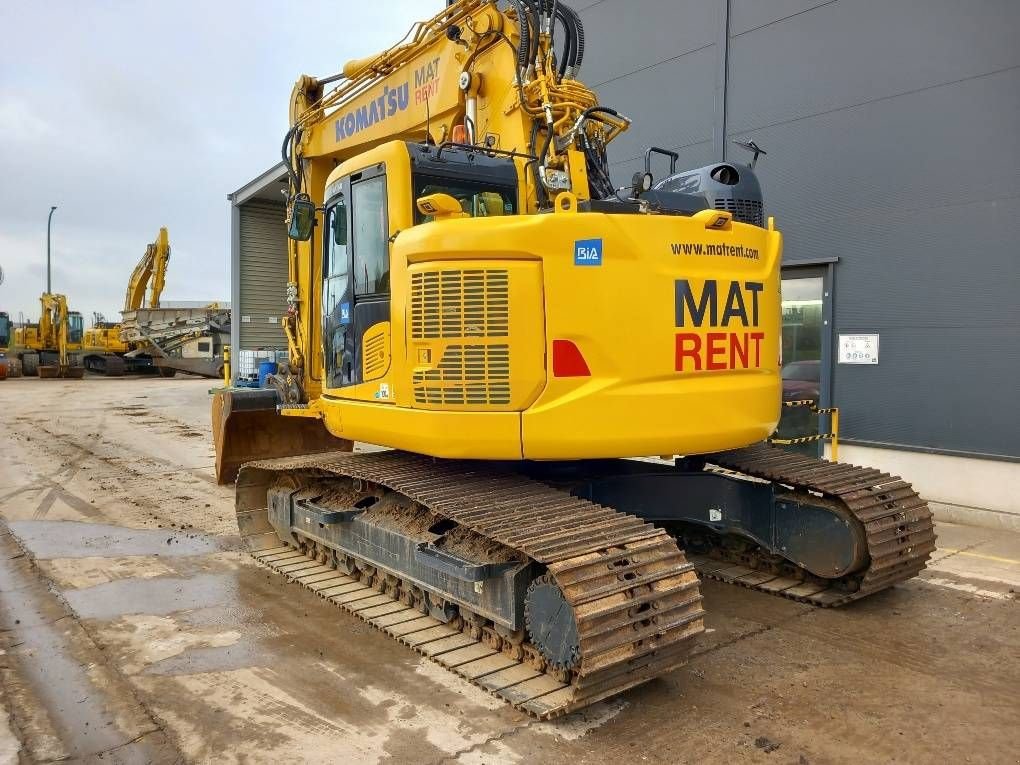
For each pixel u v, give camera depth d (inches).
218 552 244.8
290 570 219.1
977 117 271.9
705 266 158.6
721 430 160.4
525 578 149.6
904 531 191.5
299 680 154.7
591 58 409.1
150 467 398.9
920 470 291.3
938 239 283.6
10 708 143.5
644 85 383.6
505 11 210.5
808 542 196.2
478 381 154.0
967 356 277.7
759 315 168.4
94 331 1348.4
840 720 138.3
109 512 298.8
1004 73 265.1
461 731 134.6
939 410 285.7
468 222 154.3
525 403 152.3
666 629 135.7
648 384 153.0
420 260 160.4
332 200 201.0
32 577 219.9
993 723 137.1
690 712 141.3
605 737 132.6
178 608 195.5
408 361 163.2
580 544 140.3
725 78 347.3
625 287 150.8
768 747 129.3
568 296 149.6
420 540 172.4
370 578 201.6
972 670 158.4
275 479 249.3
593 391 150.3
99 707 143.9
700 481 199.2
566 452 153.0
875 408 303.1
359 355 186.1
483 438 155.0
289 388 278.4
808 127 319.9
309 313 270.1
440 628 174.7
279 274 665.6
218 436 341.1
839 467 209.9
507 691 141.8
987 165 270.4
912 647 169.8
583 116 187.6
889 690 149.6
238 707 143.8
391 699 146.3
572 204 154.3
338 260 198.2
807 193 321.7
